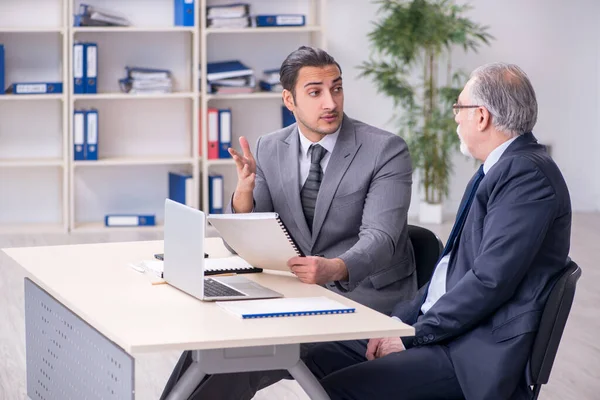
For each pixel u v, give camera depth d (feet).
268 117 26.16
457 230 9.04
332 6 26.35
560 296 8.03
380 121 26.96
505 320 8.19
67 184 24.43
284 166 10.75
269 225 8.71
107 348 8.61
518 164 8.29
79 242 23.22
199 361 7.36
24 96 23.67
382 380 8.38
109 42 25.07
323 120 10.18
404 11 24.94
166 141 25.86
